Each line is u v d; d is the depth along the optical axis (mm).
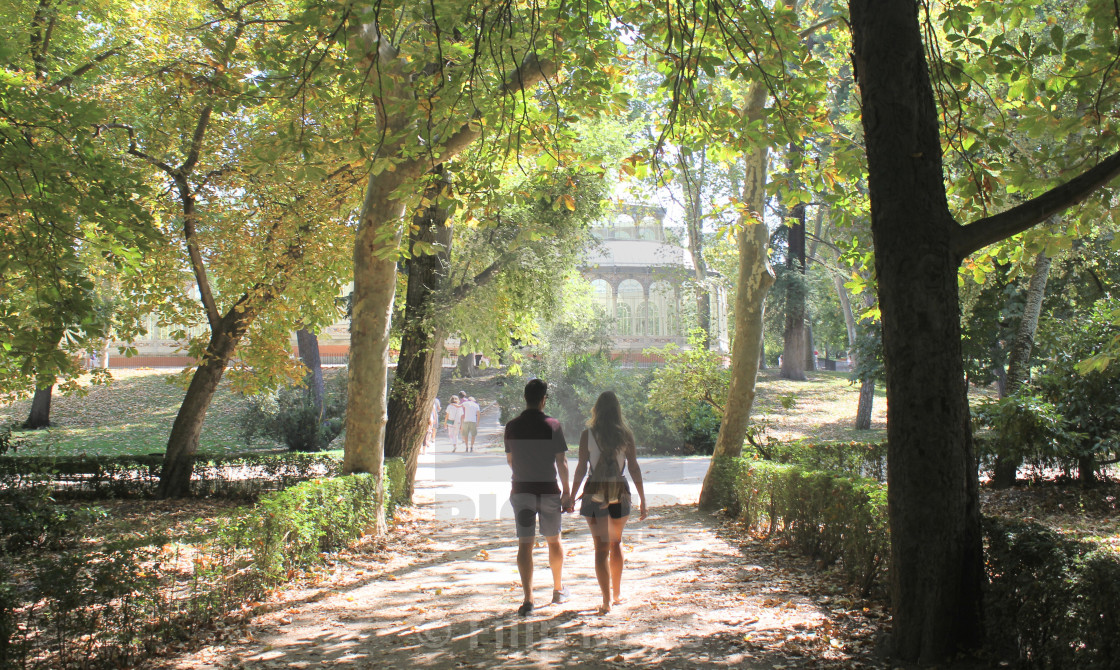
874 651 4879
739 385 12359
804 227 32188
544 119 7391
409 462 13391
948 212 4836
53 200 7359
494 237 13617
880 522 6172
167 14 12594
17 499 9383
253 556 6504
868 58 4902
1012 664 4355
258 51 7402
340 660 4918
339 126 10156
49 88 9281
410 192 7328
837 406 29406
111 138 12180
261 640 5449
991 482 12992
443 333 13242
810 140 9070
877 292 4961
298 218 13039
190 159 13648
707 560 8008
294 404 23250
